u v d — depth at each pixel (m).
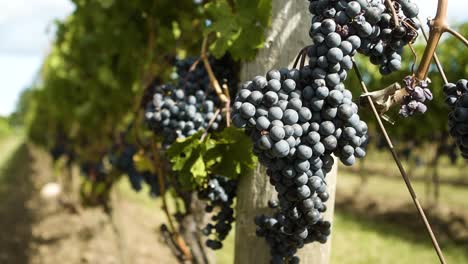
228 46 2.10
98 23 5.15
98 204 6.78
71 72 7.38
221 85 2.43
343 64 1.40
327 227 1.61
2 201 15.38
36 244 9.48
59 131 11.64
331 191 1.89
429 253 9.86
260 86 1.43
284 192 1.51
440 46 10.02
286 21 1.92
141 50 4.05
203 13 3.30
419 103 1.42
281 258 1.76
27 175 21.91
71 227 10.18
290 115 1.39
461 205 14.43
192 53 3.37
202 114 2.35
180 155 2.15
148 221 11.18
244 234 2.03
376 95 1.46
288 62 1.92
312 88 1.42
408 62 8.44
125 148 4.85
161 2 3.41
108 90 6.23
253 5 2.05
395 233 11.62
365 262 9.17
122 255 6.53
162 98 2.42
